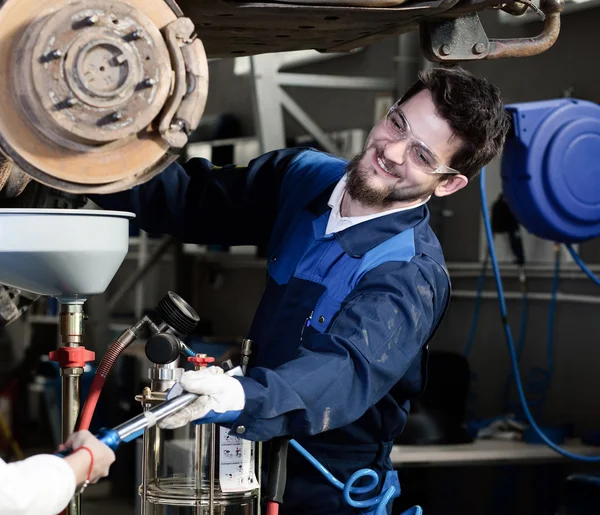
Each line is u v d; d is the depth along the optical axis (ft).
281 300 5.44
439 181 5.29
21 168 3.57
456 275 13.29
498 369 12.73
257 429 3.95
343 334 4.60
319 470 5.33
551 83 12.18
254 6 4.06
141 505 5.01
